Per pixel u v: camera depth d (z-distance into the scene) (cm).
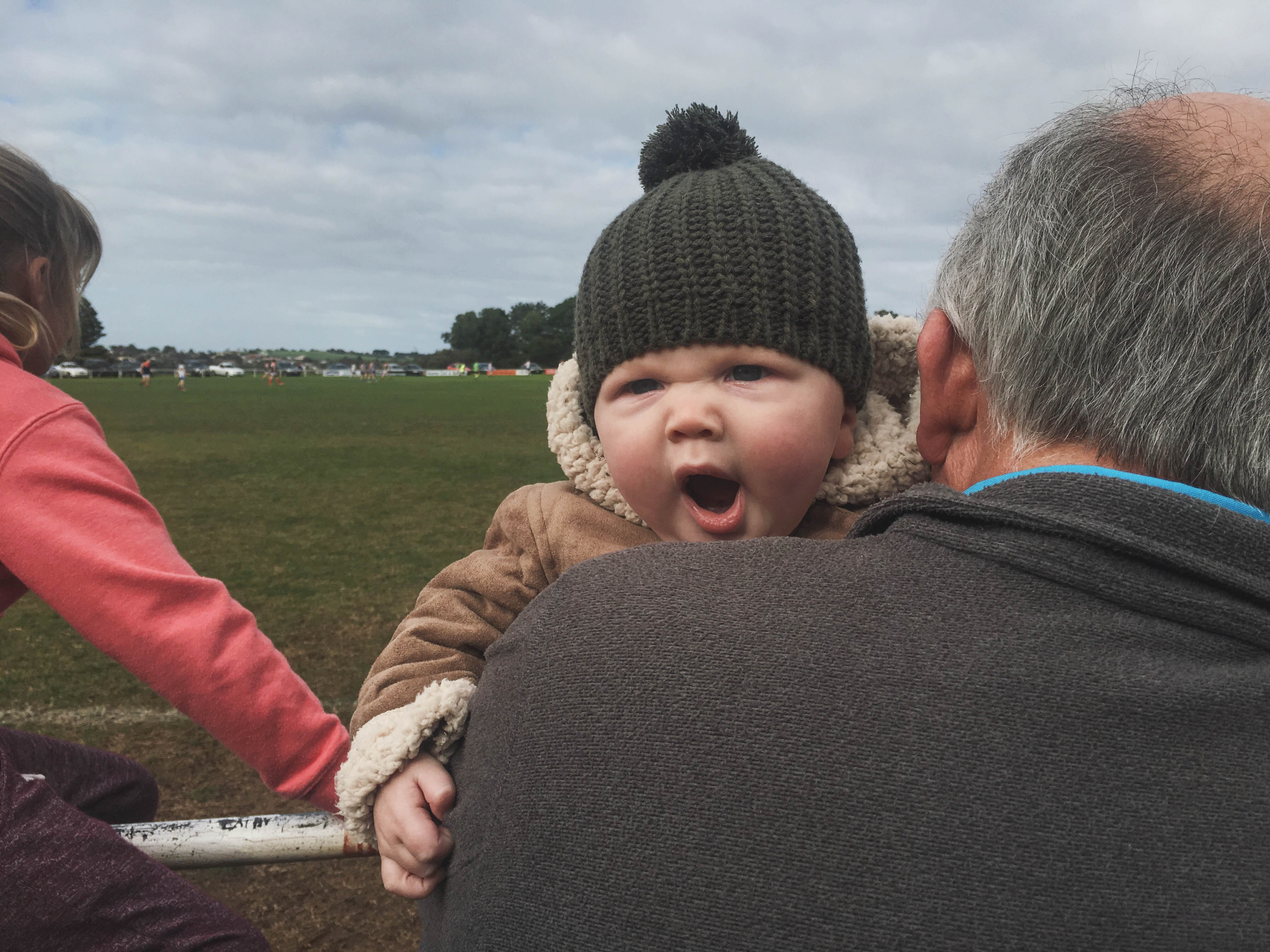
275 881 242
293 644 433
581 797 61
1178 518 59
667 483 105
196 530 725
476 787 73
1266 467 61
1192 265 62
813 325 103
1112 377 65
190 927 96
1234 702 56
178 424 1886
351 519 775
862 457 116
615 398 111
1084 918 51
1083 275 66
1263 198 63
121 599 91
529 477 1048
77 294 124
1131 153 68
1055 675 56
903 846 53
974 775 54
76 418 100
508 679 73
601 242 113
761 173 109
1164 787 53
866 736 56
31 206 112
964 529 63
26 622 446
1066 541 60
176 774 293
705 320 101
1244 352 61
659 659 62
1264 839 53
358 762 83
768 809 56
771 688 58
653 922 56
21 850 91
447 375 9944
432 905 78
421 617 111
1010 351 71
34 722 332
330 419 2075
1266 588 57
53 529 91
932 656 58
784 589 63
